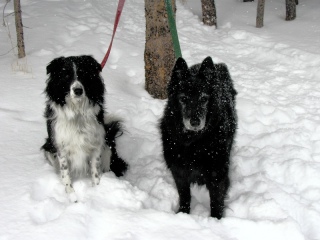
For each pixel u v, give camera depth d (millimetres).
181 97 1507
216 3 5652
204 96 1491
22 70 2908
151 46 2637
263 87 2967
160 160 2047
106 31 4000
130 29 4297
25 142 2070
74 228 1401
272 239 1438
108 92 2686
